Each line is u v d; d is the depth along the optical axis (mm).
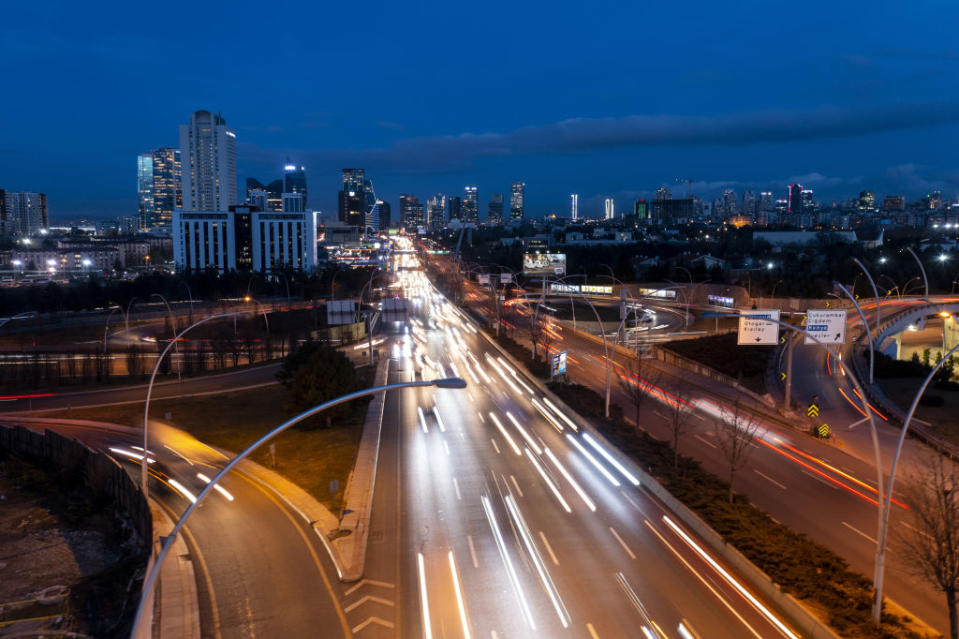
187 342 96312
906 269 157625
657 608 23391
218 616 23547
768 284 140250
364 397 56969
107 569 31500
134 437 48250
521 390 62750
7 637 25094
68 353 85500
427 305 145875
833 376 65625
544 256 181625
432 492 35312
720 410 53375
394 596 24547
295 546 29250
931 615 22938
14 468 46562
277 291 169875
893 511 32438
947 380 61562
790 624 22422
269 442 45344
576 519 31562
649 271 170375
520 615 23000
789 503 33406
